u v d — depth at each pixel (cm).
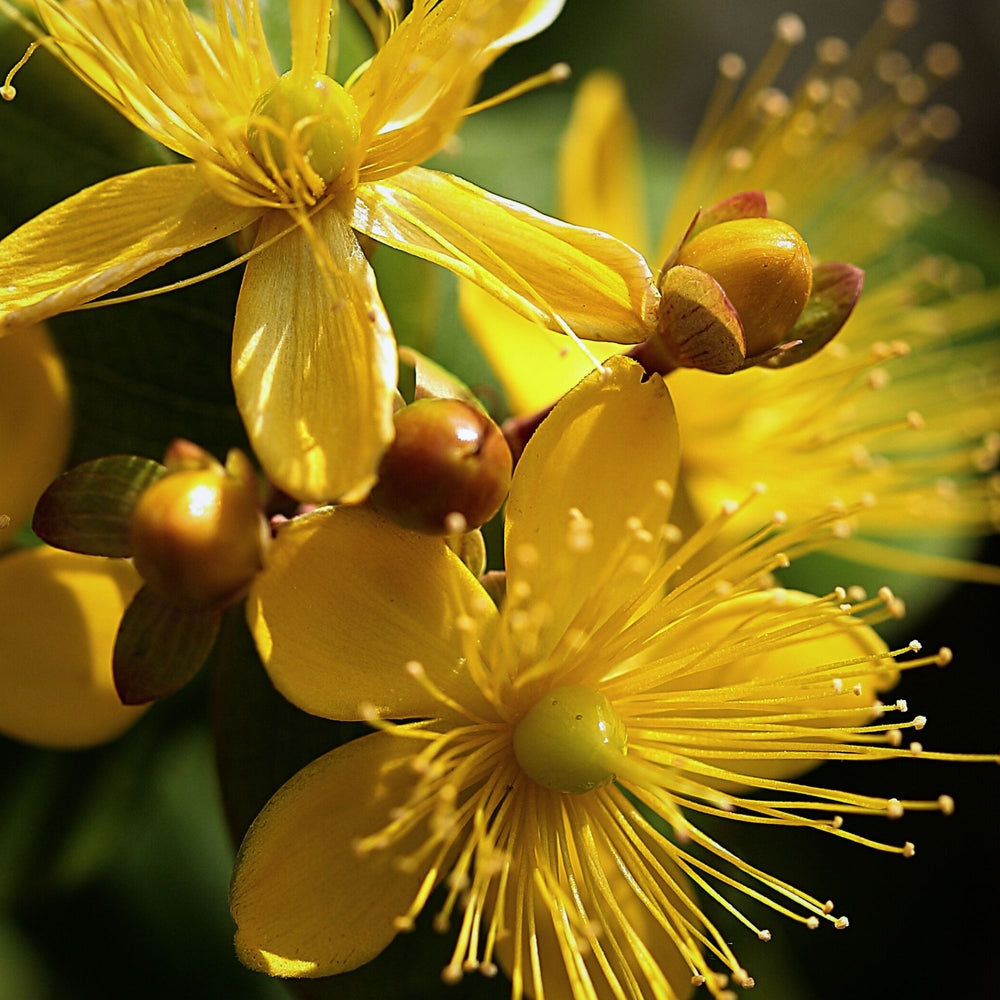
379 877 20
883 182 24
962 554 23
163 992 23
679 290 19
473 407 19
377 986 20
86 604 20
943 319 23
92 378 21
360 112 20
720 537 22
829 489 22
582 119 22
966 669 23
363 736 20
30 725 20
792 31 22
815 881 23
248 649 20
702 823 22
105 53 19
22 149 20
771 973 22
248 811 20
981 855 23
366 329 19
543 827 20
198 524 19
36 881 22
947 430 23
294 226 19
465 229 20
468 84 19
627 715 20
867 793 23
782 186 22
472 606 20
